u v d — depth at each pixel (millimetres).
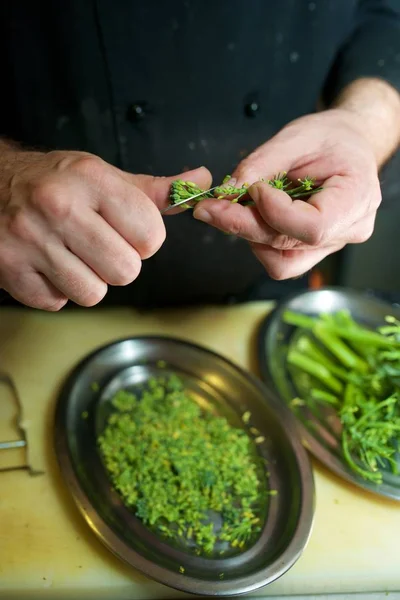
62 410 623
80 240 462
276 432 645
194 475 606
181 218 696
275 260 554
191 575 531
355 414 669
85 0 621
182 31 649
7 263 471
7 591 534
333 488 620
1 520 565
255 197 499
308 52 708
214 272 748
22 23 631
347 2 707
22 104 675
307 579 562
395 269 1032
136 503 578
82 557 552
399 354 688
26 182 466
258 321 764
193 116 692
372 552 581
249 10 654
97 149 693
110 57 650
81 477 577
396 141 662
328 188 529
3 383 664
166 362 694
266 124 725
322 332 736
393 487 612
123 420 640
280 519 588
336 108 655
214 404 674
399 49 727
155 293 749
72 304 738
